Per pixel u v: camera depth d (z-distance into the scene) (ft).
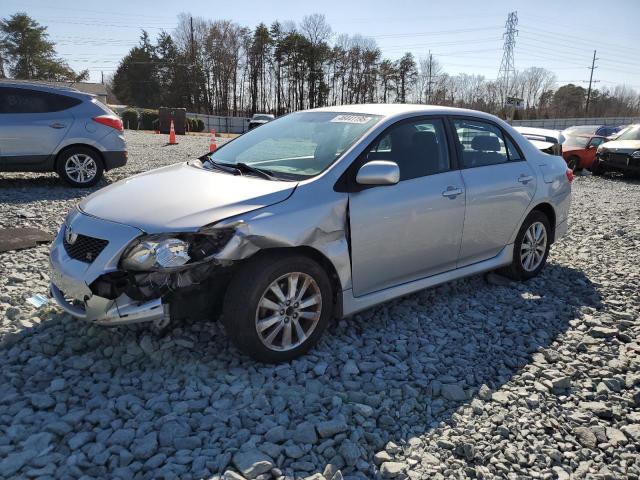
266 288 10.47
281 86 256.73
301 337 11.23
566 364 11.94
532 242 16.93
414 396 10.30
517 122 205.05
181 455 8.21
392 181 11.44
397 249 12.62
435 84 255.70
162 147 62.39
